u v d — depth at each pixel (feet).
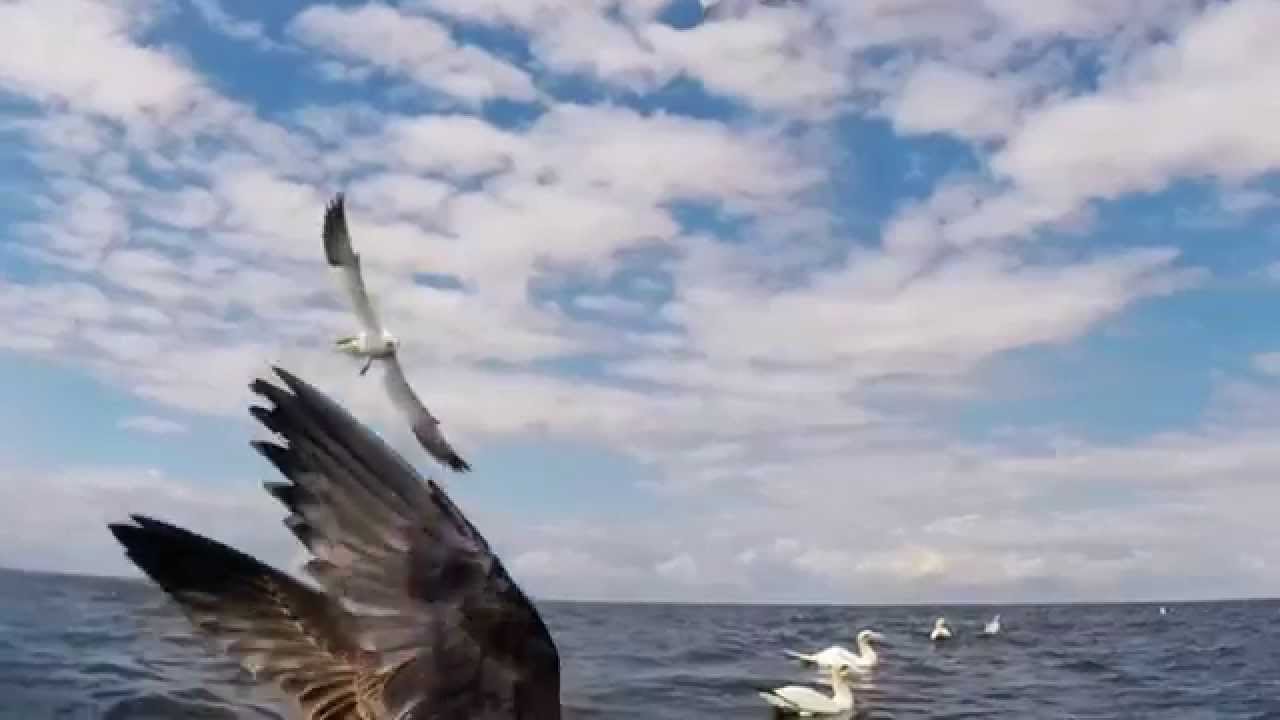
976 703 106.93
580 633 160.76
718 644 158.71
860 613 373.81
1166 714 100.58
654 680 106.01
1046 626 264.93
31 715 63.46
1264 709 104.22
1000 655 162.81
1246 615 371.35
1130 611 434.30
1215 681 127.13
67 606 123.24
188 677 74.33
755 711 94.73
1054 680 126.93
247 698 69.00
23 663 77.36
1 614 106.93
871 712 99.30
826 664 125.18
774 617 286.87
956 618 329.52
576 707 86.58
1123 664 149.69
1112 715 100.12
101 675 73.61
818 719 95.40
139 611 115.75
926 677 127.03
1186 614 386.11
